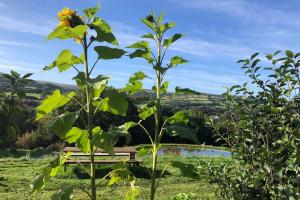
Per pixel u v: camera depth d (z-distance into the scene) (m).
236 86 5.05
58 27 3.39
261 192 4.76
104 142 3.39
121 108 3.52
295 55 4.41
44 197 8.80
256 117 4.92
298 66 4.46
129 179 4.21
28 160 15.12
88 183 10.38
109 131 3.59
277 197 4.52
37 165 13.73
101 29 3.50
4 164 13.74
